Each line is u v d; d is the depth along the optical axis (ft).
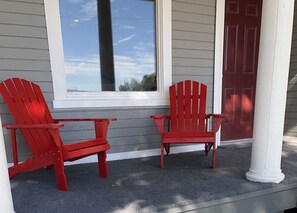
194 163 8.50
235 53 10.68
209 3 9.84
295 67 11.10
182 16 9.48
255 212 6.20
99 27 8.87
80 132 8.60
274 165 6.49
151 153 9.66
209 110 10.53
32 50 7.70
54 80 8.04
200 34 9.88
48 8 7.67
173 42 9.49
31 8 7.51
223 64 10.53
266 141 6.37
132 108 9.20
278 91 6.15
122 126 9.13
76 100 8.36
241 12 10.47
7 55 7.44
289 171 7.39
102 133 6.83
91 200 5.54
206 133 7.84
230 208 5.87
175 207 5.29
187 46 9.75
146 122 9.50
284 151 9.81
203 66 10.14
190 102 8.89
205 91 8.90
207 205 5.57
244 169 7.72
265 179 6.46
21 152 7.97
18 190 6.15
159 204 5.33
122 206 5.24
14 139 6.43
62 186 6.08
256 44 10.98
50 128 5.63
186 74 9.89
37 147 6.77
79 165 8.43
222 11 10.02
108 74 9.18
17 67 7.60
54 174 7.52
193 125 8.88
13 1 7.29
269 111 6.24
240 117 11.22
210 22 9.98
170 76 9.61
